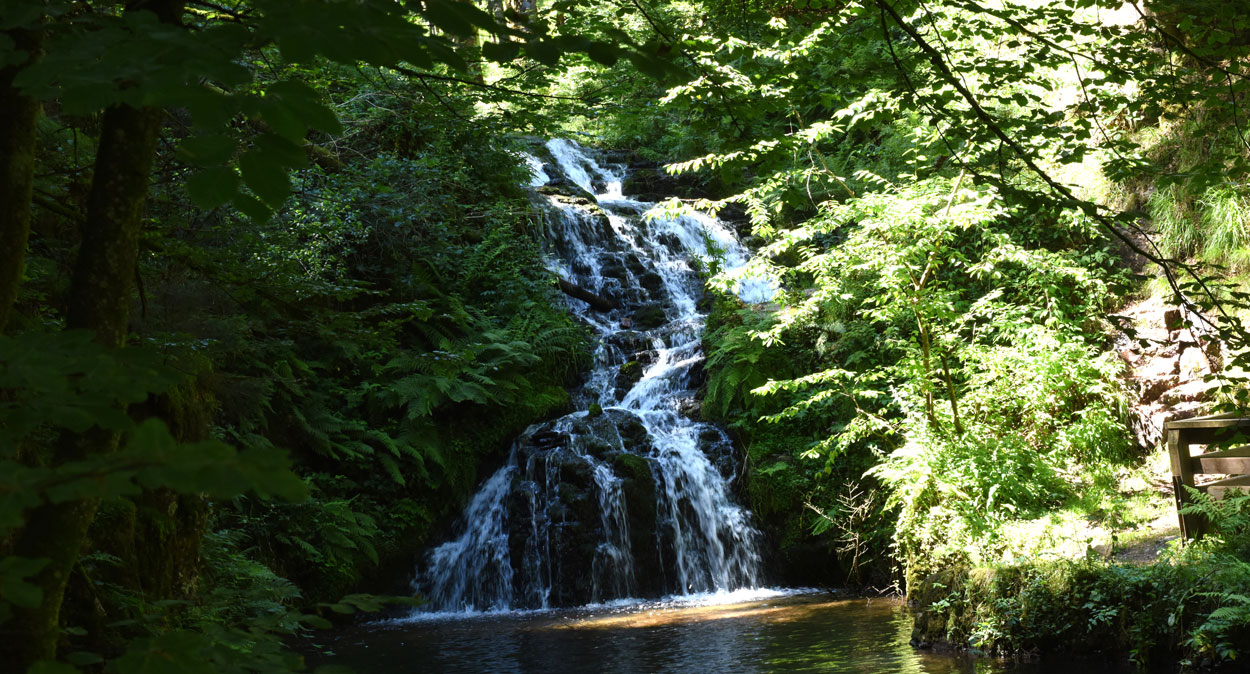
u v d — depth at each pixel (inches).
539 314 625.6
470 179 672.4
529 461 546.6
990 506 408.8
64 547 84.5
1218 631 266.5
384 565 512.1
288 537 462.9
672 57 194.9
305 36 58.7
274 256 313.7
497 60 74.4
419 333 605.9
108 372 57.9
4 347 56.7
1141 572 303.6
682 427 576.7
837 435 486.6
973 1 207.2
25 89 55.8
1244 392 184.9
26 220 92.3
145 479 45.0
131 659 59.0
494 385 577.6
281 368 491.5
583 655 355.6
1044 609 311.7
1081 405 496.1
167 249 235.3
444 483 552.7
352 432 533.6
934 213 481.4
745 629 389.7
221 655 76.6
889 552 491.2
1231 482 331.9
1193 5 184.4
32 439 173.9
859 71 231.9
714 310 644.7
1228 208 498.3
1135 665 285.0
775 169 211.3
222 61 58.5
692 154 817.5
